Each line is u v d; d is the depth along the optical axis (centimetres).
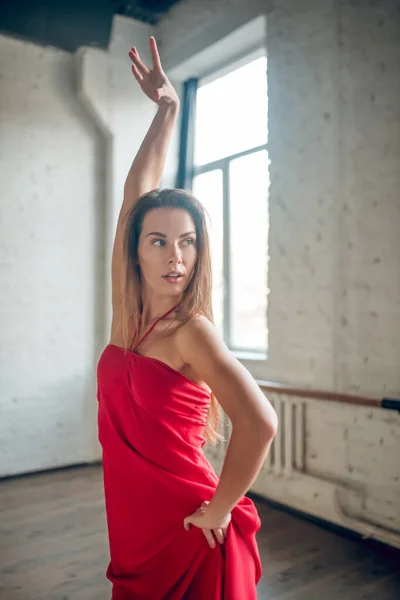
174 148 466
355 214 289
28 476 397
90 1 409
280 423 323
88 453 432
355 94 289
